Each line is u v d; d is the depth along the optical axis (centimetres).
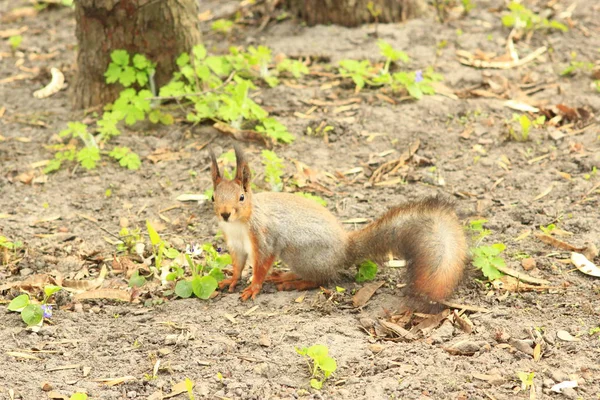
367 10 1694
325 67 1545
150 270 1034
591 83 1468
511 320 879
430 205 927
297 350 791
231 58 1489
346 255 977
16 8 1936
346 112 1402
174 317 928
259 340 866
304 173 1237
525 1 1798
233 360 834
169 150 1325
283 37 1684
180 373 816
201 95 1404
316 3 1708
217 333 888
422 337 870
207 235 1116
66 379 811
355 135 1342
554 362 802
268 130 1307
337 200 1188
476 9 1762
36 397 779
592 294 922
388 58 1497
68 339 887
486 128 1342
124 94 1363
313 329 881
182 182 1244
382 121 1372
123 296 975
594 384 764
